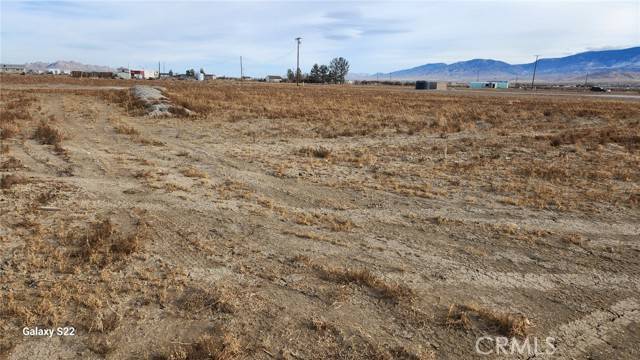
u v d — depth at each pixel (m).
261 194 8.86
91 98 33.72
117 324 4.12
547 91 109.00
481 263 5.85
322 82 158.38
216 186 9.30
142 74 155.88
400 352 3.88
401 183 10.15
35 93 37.28
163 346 3.86
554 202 8.73
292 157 13.05
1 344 3.80
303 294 4.83
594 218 7.84
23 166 10.31
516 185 10.01
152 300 4.56
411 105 35.84
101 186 8.83
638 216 7.99
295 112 25.97
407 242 6.50
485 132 19.89
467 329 4.27
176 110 23.62
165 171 10.48
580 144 16.06
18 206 7.25
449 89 112.38
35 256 5.40
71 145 13.45
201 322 4.24
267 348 3.88
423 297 4.86
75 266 5.17
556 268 5.77
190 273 5.20
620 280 5.48
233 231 6.65
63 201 7.68
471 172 11.38
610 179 10.74
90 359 3.69
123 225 6.67
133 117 22.11
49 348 3.79
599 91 111.62
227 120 21.91
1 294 4.54
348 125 21.11
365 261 5.76
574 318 4.58
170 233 6.46
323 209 7.99
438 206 8.38
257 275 5.24
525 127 21.84
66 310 4.32
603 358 3.94
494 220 7.61
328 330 4.18
